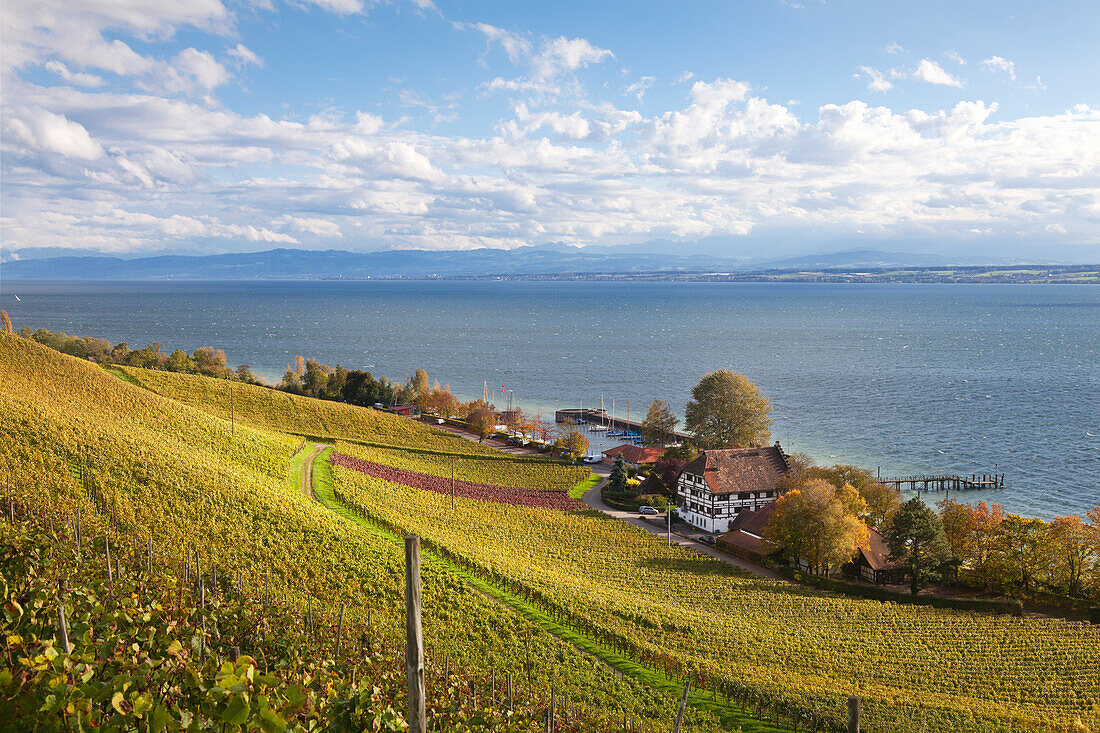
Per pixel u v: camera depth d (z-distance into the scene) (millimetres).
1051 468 129875
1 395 72562
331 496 84438
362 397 169625
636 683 45750
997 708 45344
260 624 25031
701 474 96875
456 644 45969
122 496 57625
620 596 63781
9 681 11859
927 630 59875
